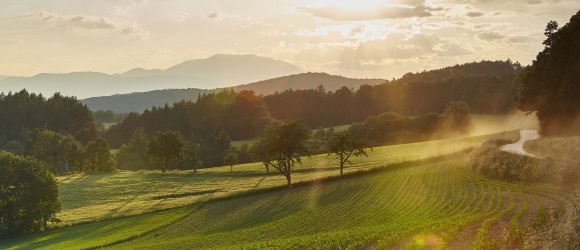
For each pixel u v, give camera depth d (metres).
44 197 75.00
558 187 42.78
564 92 76.56
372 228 39.50
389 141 166.38
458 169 70.69
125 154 186.75
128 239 58.75
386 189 65.06
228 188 95.56
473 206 43.44
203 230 58.81
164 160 140.50
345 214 53.38
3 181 73.75
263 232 50.00
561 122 82.56
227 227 58.50
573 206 29.98
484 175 61.00
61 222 75.38
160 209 78.00
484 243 25.05
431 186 60.44
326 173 98.56
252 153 92.31
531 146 68.81
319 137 170.88
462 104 170.50
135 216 74.94
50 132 169.75
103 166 160.38
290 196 72.81
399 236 31.75
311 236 39.78
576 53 76.75
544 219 29.53
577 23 77.94
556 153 54.78
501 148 72.88
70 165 165.25
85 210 84.25
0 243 67.56
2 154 79.19
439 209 45.62
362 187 69.94
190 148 143.00
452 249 26.02
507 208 36.91
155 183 110.75
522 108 92.44
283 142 86.25
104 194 100.25
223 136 184.00
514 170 53.97
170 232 60.50
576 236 23.00
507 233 27.03
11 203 72.94
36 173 75.75
